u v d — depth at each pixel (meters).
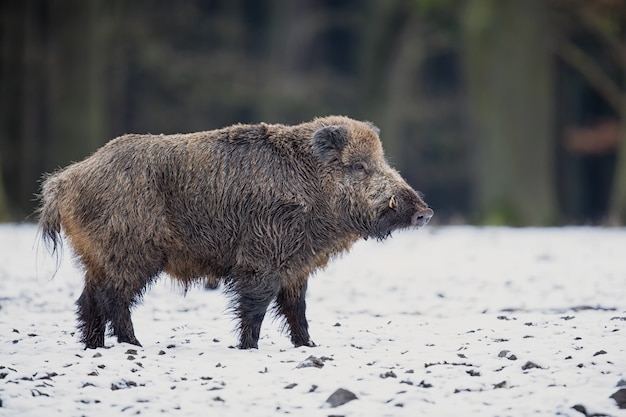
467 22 127.25
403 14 176.38
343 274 61.94
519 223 122.00
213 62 193.75
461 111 198.38
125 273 36.94
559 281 54.72
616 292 49.28
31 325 42.09
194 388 29.92
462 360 32.41
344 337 39.16
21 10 161.62
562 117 169.12
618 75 164.62
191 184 37.16
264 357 34.34
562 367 31.00
